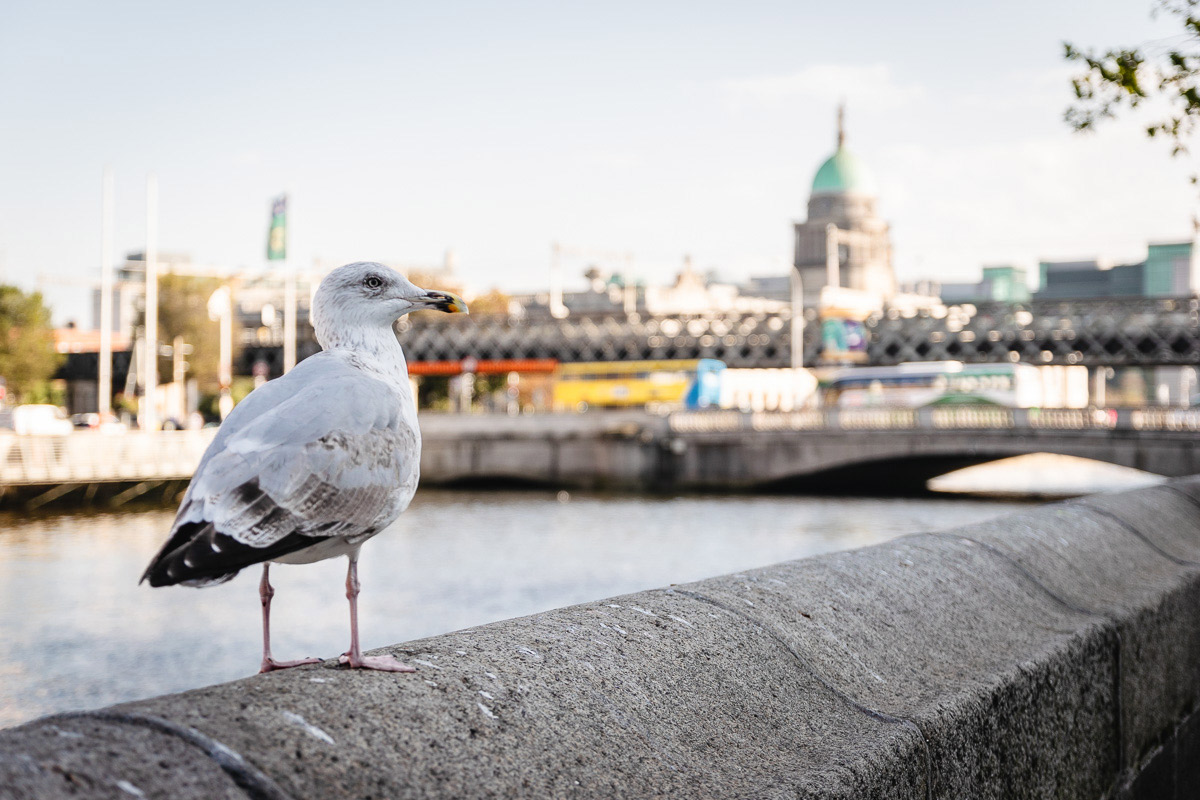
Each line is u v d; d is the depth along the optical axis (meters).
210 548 2.78
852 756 3.34
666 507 55.25
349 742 2.54
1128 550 7.07
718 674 3.55
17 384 74.38
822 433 63.19
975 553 5.67
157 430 66.12
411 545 38.81
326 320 3.63
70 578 29.70
